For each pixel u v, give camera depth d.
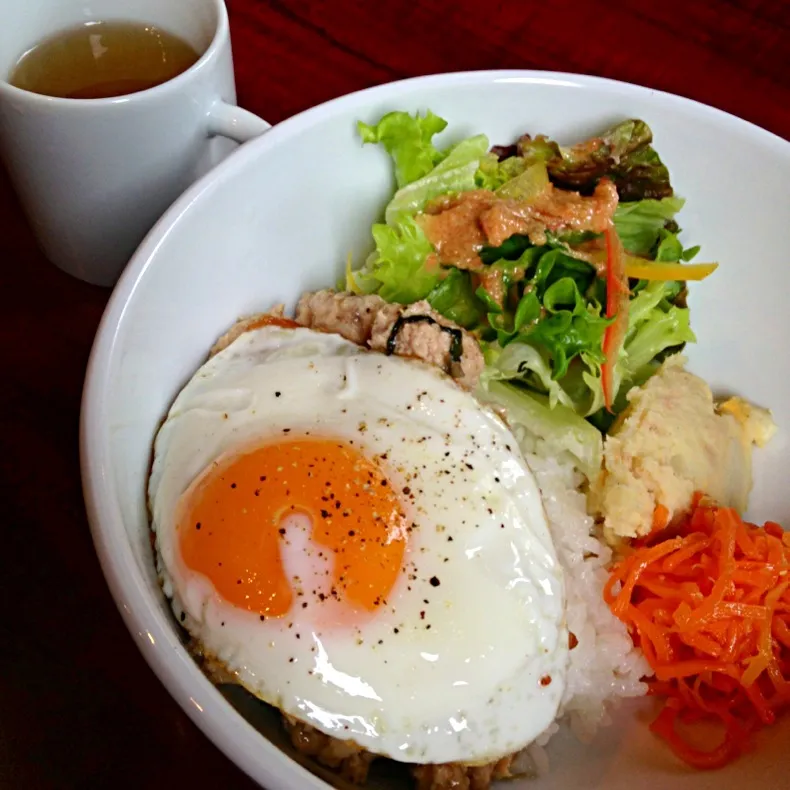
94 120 0.29
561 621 0.28
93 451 0.24
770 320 0.34
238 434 0.28
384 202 0.33
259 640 0.26
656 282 0.34
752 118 0.39
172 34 0.33
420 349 0.30
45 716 0.26
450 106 0.32
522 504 0.29
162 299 0.27
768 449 0.35
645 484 0.33
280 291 0.32
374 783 0.27
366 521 0.27
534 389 0.35
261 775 0.21
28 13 0.33
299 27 0.39
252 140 0.29
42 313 0.33
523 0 0.41
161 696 0.27
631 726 0.30
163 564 0.27
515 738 0.27
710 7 0.42
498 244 0.33
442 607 0.27
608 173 0.33
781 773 0.27
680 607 0.31
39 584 0.28
